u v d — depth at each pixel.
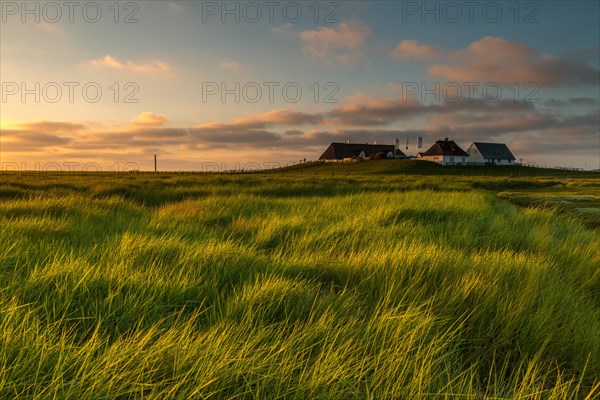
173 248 5.33
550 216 10.93
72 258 4.38
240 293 3.76
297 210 10.70
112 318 3.32
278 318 3.48
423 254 5.06
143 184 21.75
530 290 3.95
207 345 2.72
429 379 2.49
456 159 130.62
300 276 4.50
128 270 4.17
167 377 2.50
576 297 4.23
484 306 3.65
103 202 12.16
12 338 2.63
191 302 3.72
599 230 10.55
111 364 2.35
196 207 11.11
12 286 3.63
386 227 8.27
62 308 3.34
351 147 152.25
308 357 2.68
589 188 33.00
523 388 2.51
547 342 3.10
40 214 9.20
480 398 2.53
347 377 2.46
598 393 2.63
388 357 2.70
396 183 29.44
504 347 3.29
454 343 3.26
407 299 3.85
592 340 3.22
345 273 4.68
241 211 10.58
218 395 2.33
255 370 2.49
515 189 33.22
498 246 6.99
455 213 10.25
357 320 3.47
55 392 2.13
